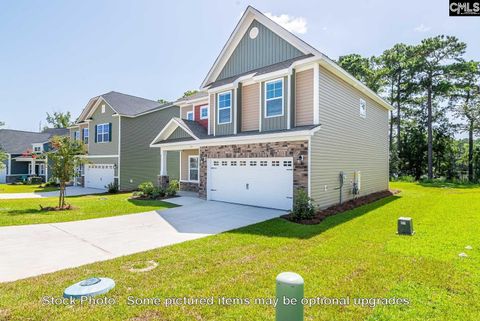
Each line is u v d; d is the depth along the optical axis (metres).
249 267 4.82
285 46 11.92
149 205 12.34
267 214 9.86
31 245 6.39
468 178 29.50
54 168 11.98
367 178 14.91
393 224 8.12
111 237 7.07
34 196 17.73
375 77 30.70
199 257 5.40
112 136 21.50
